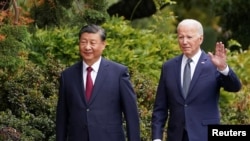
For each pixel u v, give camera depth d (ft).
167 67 34.42
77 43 50.78
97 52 32.99
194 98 33.60
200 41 33.55
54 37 50.60
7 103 43.11
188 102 33.60
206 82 33.68
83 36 32.89
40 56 49.24
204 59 34.01
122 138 33.55
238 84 33.14
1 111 42.70
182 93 33.73
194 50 33.45
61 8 45.09
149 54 54.70
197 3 93.25
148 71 52.19
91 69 33.45
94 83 33.37
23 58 41.47
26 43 46.62
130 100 33.47
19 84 43.29
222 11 81.87
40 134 41.11
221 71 32.83
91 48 32.81
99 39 32.83
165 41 57.57
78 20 45.96
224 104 53.21
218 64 32.68
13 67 38.11
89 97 33.24
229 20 81.66
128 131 33.45
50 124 42.11
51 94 44.04
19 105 42.70
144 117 44.91
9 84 43.01
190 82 33.78
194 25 33.22
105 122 33.12
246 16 80.79
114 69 33.63
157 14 69.62
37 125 41.91
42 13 45.11
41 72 44.75
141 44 55.52
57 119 33.96
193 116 33.53
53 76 44.78
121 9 74.84
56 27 50.60
